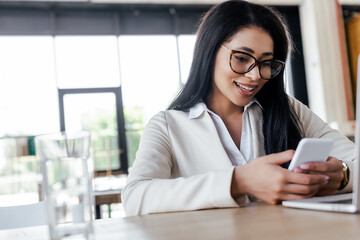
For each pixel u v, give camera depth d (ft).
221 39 3.97
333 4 21.95
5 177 20.34
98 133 22.43
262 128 4.37
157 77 23.13
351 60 21.75
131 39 23.02
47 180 2.01
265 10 4.06
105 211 14.34
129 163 22.62
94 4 21.90
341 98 21.63
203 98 4.39
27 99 21.71
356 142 2.21
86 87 22.36
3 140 20.58
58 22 22.31
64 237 2.01
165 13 23.43
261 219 2.29
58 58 22.13
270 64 3.94
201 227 2.18
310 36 22.68
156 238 1.96
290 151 2.90
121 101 22.63
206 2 22.49
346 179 3.15
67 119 22.00
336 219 2.13
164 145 4.06
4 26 21.72
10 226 3.92
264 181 2.82
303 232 1.86
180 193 2.92
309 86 23.08
